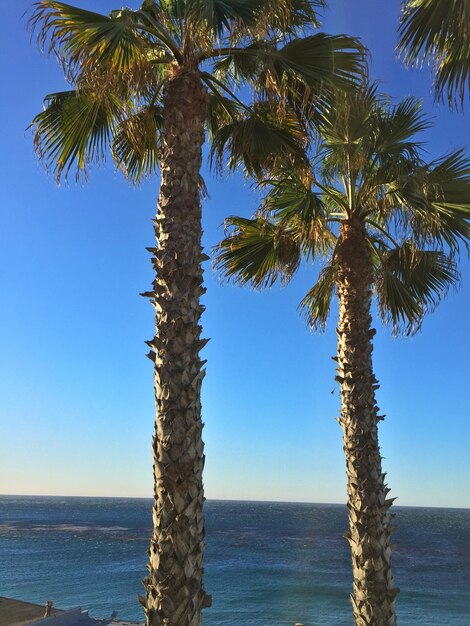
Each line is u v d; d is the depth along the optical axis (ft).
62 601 149.59
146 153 23.40
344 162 24.49
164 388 15.03
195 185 17.02
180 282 15.83
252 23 16.38
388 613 20.77
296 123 20.74
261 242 27.43
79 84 16.40
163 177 17.06
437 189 22.16
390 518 21.90
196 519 14.35
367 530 21.39
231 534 363.97
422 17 14.23
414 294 27.32
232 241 27.09
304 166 21.75
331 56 18.01
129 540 312.09
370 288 24.13
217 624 124.67
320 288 27.99
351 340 23.29
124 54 16.67
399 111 23.22
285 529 409.90
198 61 18.15
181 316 15.56
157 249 16.33
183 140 17.17
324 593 160.45
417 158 23.32
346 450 22.62
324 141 23.29
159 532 14.21
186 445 14.60
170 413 14.82
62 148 20.61
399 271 27.17
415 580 185.78
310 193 24.04
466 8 13.10
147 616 13.98
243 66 21.29
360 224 24.43
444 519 651.25
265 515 640.17
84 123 20.53
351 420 22.58
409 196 22.04
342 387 23.17
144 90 17.67
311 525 455.22
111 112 20.39
